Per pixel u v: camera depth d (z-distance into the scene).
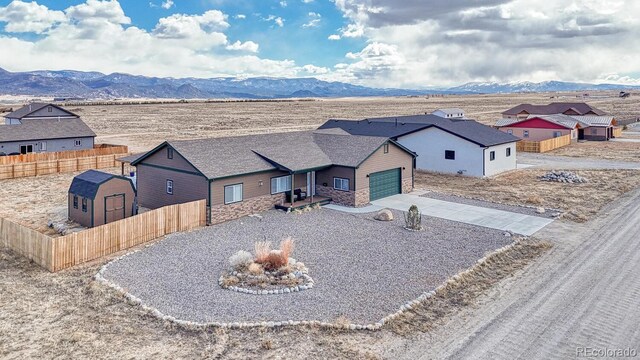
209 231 25.67
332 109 156.00
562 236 25.17
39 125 52.62
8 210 30.02
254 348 13.59
